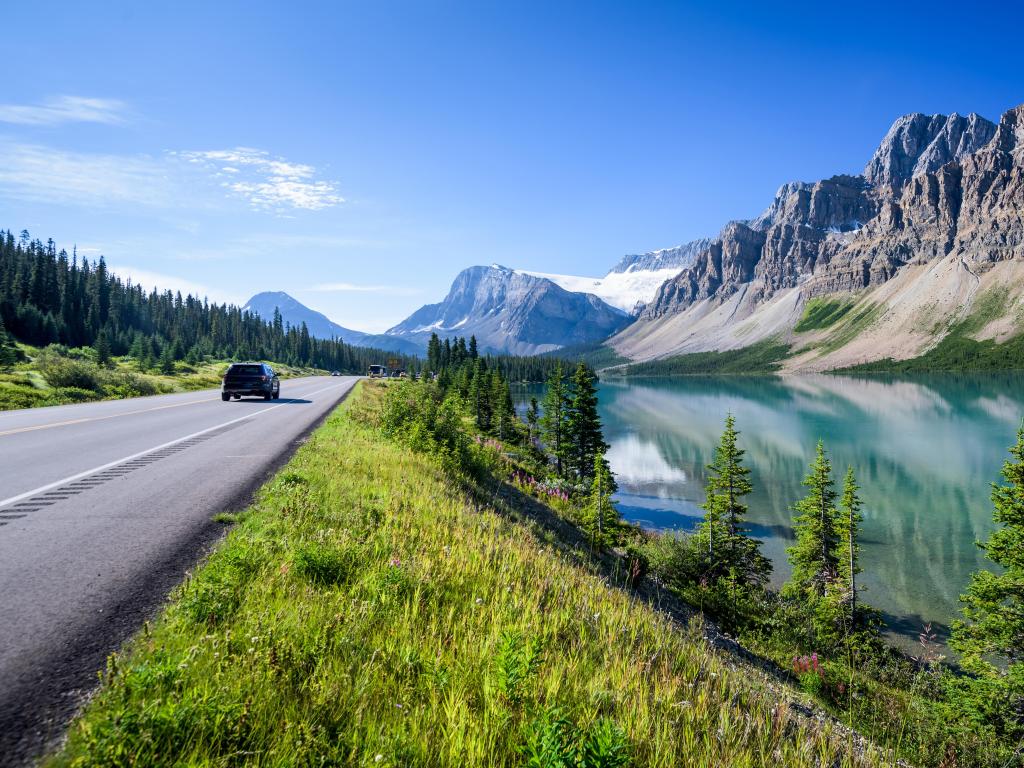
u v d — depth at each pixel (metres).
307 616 3.90
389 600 4.46
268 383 29.08
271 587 4.34
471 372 79.75
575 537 17.72
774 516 45.84
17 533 5.92
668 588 18.86
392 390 23.77
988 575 17.95
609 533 18.89
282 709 2.90
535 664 3.58
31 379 30.92
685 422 111.69
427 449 15.31
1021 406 120.88
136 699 2.77
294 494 7.62
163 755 2.46
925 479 58.31
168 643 3.45
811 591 24.48
